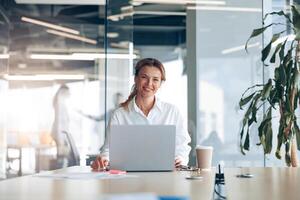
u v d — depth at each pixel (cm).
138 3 657
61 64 638
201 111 495
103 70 626
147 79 256
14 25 643
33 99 624
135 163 215
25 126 614
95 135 613
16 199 124
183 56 559
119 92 553
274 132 394
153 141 215
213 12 500
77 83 629
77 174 197
